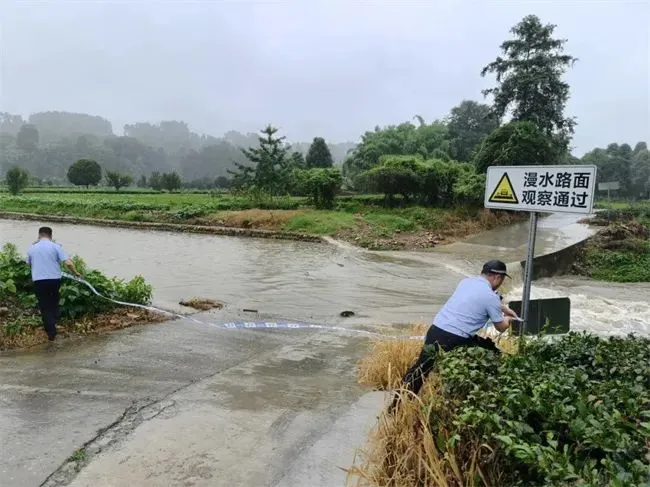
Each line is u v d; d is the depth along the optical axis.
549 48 35.97
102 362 5.99
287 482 3.51
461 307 4.45
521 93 35.97
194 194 50.31
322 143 53.38
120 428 4.27
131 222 26.88
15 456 3.74
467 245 19.42
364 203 27.06
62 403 4.73
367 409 4.74
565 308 5.22
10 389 5.03
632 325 10.73
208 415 4.57
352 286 12.34
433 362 4.24
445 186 26.25
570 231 22.94
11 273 7.73
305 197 31.27
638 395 3.08
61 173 136.38
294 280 13.04
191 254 17.61
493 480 2.75
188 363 6.07
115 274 13.53
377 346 6.02
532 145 28.23
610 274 17.03
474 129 59.06
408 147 53.38
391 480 3.14
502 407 2.84
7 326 6.83
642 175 66.94
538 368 3.54
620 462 2.43
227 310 9.34
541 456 2.38
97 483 3.43
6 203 33.91
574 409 2.80
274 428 4.34
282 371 5.91
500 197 5.07
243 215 25.45
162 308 9.03
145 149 164.00
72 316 7.58
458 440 2.82
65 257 7.03
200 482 3.49
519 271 14.65
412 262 15.93
